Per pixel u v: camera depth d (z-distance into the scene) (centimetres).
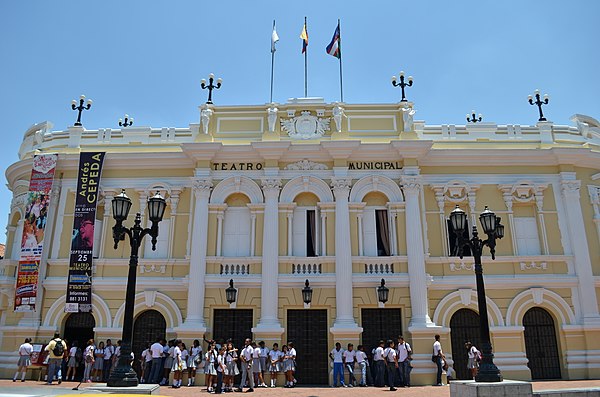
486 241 1638
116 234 1493
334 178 2431
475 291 2336
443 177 2520
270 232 2362
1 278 2436
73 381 2209
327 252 2377
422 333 2198
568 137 2667
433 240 2430
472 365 2120
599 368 2245
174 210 2495
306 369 2252
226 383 2044
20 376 2238
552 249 2428
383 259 2347
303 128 2559
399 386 2059
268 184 2428
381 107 2598
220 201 2456
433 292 2348
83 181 2475
